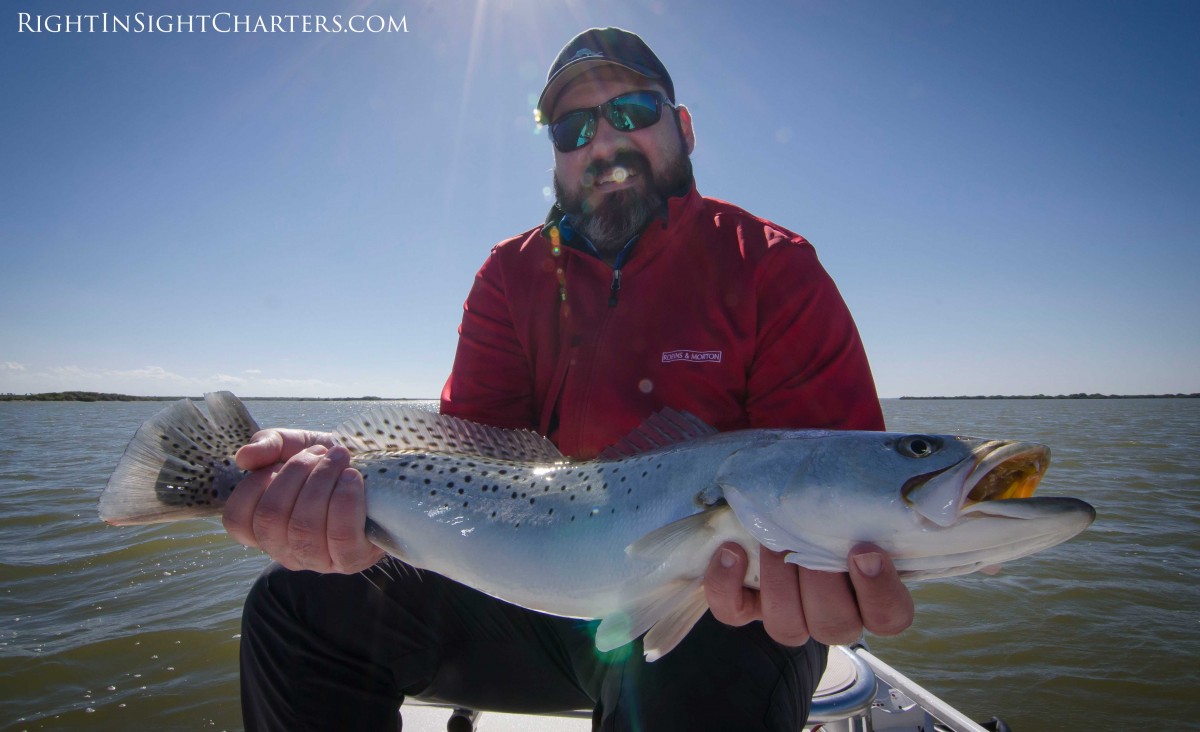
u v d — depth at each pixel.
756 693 0.49
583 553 0.59
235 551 2.38
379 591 0.60
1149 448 6.36
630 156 0.77
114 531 2.64
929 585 2.15
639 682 0.51
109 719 1.36
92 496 3.30
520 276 0.81
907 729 0.86
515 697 0.65
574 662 0.61
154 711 1.39
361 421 0.72
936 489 0.48
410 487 0.65
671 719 0.48
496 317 0.83
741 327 0.66
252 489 0.57
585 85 0.78
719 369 0.66
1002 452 0.47
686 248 0.71
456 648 0.63
